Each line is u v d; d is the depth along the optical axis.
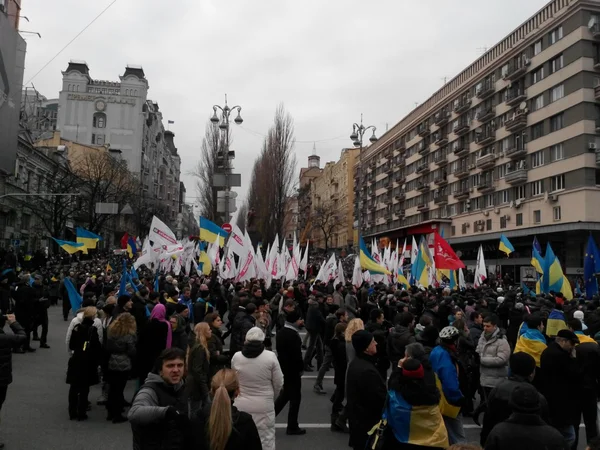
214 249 21.75
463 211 54.62
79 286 19.69
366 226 84.75
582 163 36.25
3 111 23.67
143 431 3.74
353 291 15.76
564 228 36.66
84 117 85.25
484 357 6.85
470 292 16.95
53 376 10.45
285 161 46.62
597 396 6.38
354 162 89.56
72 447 6.42
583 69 36.62
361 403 5.28
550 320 9.52
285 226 49.12
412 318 8.03
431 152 63.00
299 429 7.28
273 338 16.58
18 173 42.06
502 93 47.53
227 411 3.48
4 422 7.42
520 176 42.56
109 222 67.19
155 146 103.56
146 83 90.69
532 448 3.60
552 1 40.22
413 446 4.65
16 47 24.84
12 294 15.23
